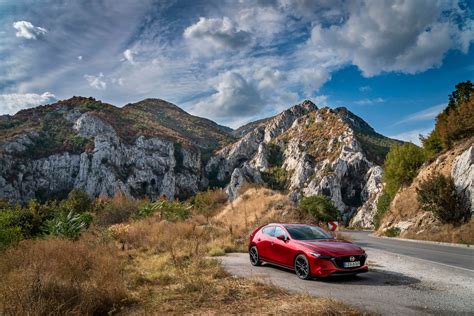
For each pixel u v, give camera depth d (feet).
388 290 23.88
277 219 86.33
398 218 103.55
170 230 64.85
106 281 23.58
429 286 25.13
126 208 111.34
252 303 20.51
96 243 49.44
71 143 445.37
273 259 32.63
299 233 31.94
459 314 17.88
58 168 414.41
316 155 490.49
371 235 114.01
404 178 127.75
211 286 24.63
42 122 491.72
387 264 36.83
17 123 492.95
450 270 32.42
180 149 547.08
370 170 404.16
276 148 597.93
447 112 119.34
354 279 28.19
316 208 102.68
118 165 440.45
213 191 149.79
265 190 113.80
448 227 76.48
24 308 17.34
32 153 421.18
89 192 398.62
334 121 552.41
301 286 25.43
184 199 476.95
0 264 28.81
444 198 79.41
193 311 19.42
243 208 102.63
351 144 452.35
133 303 21.85
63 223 63.41
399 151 133.59
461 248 56.95
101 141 441.27
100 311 20.07
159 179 472.44
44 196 386.93
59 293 19.95
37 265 26.13
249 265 36.60
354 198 402.72
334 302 19.25
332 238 31.58
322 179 406.41
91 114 488.02
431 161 108.06
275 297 21.70
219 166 631.97
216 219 102.68
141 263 38.40
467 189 78.02
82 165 414.82
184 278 27.37
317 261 27.22
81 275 26.76
